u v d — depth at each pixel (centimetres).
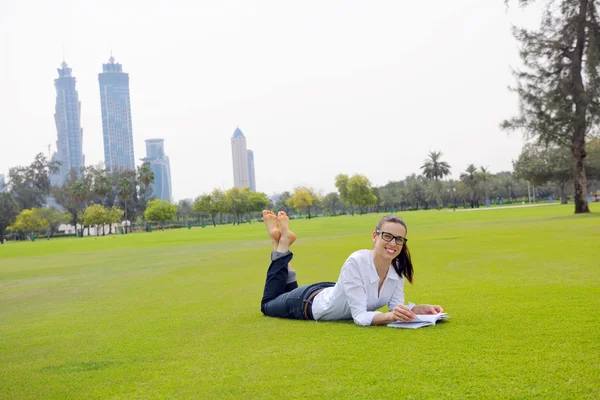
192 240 3369
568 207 5631
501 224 2581
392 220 406
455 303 483
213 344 367
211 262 1364
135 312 584
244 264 1248
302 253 1479
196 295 719
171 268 1260
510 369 261
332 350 320
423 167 11469
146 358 339
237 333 403
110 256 2084
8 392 282
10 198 9562
